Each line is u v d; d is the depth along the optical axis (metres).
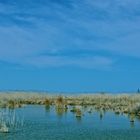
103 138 40.12
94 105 89.88
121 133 43.75
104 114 66.19
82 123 52.22
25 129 45.12
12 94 145.38
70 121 54.41
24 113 65.56
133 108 68.25
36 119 56.25
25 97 119.56
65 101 95.69
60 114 65.12
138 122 54.44
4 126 43.56
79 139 39.19
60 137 40.16
